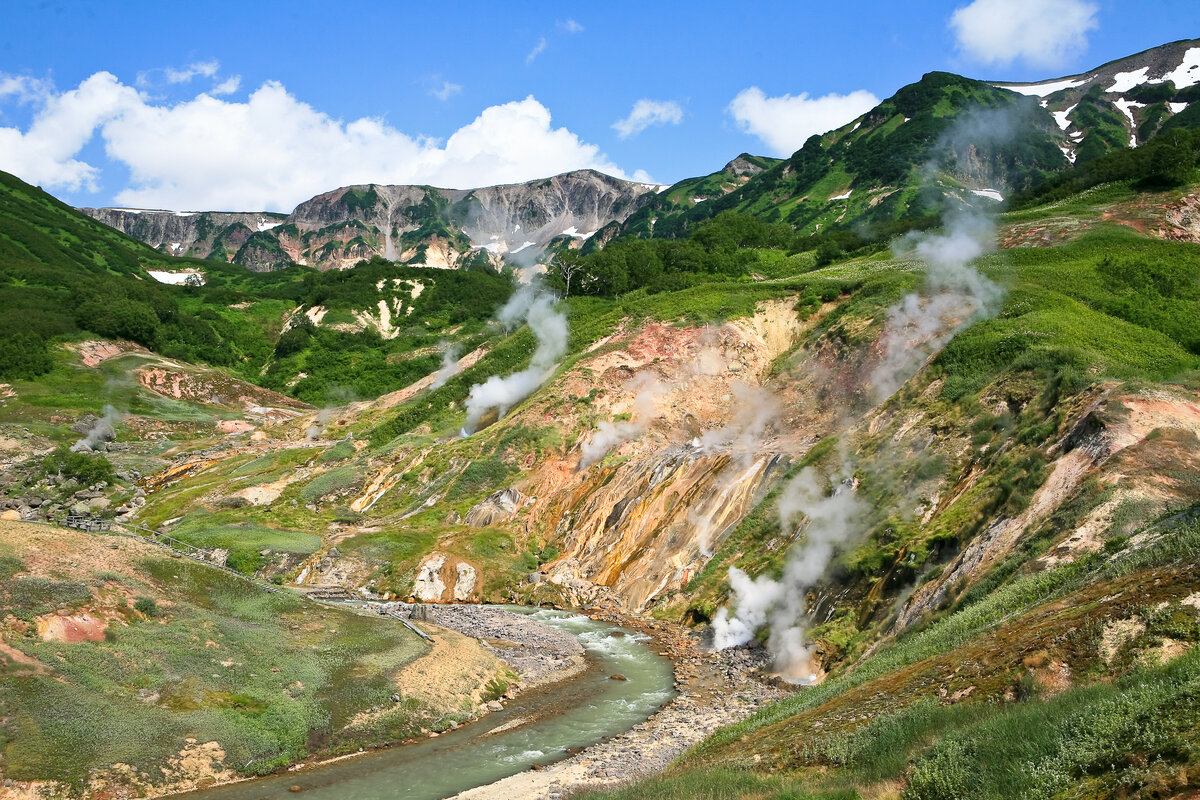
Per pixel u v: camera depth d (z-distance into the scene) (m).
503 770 26.72
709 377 70.62
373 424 89.75
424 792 25.06
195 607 33.56
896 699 20.42
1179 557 18.91
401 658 34.22
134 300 130.88
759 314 75.88
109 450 89.75
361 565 54.59
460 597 52.56
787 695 33.41
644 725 30.80
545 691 35.25
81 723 25.09
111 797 23.50
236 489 71.69
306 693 30.27
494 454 67.81
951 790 14.49
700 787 18.52
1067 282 60.50
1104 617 17.77
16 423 92.31
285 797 24.64
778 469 51.94
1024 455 36.69
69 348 112.44
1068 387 38.78
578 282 105.06
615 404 69.50
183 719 26.86
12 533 32.81
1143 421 32.56
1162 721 12.88
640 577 51.62
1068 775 13.11
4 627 27.22
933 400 47.84
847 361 63.47
